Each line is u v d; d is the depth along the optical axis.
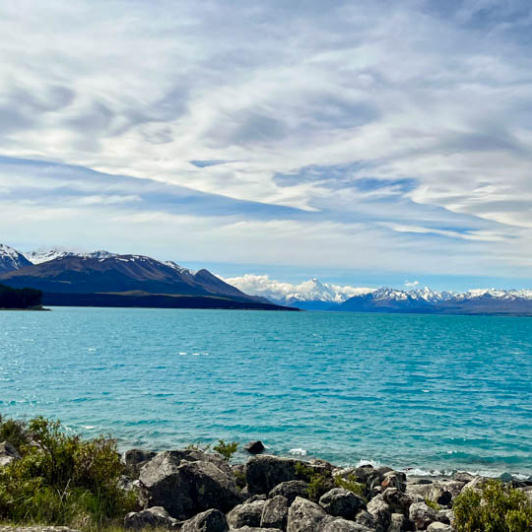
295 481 18.19
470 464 28.38
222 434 32.94
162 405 41.00
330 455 29.25
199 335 141.88
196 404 41.84
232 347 104.44
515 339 164.50
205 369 65.50
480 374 68.38
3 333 129.25
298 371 66.25
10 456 17.91
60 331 142.50
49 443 14.49
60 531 9.41
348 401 45.44
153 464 17.83
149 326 184.25
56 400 41.88
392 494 18.17
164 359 76.50
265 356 86.19
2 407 38.47
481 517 13.62
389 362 81.38
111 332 143.12
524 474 26.83
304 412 40.00
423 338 157.38
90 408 39.12
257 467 19.72
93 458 14.60
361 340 139.00
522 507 13.55
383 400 46.53
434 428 35.97
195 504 16.47
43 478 13.34
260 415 38.44
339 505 15.66
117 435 31.83
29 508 11.27
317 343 122.44
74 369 62.16
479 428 36.22
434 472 26.95
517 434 34.72
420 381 60.19
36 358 74.00
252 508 15.87
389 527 16.05
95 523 11.83
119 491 14.66
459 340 151.88
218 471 17.77
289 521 14.41
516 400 48.38
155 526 13.47
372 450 30.45
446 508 19.45
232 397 45.59
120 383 51.88
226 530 13.98
